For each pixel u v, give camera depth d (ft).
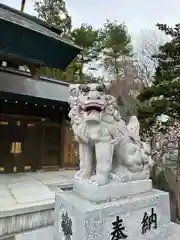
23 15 30.09
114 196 7.91
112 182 8.11
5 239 11.24
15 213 11.85
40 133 25.94
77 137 8.50
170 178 21.02
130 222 7.82
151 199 8.53
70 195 8.34
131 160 8.59
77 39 43.06
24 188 17.01
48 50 21.39
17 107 24.40
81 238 6.79
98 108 7.79
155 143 22.18
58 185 18.20
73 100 8.61
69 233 7.52
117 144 8.50
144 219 8.24
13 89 23.59
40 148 25.79
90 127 8.00
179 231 9.67
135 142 9.27
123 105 18.40
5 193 15.39
